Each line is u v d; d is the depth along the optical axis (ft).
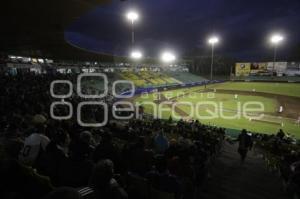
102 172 8.63
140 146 16.17
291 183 19.54
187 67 312.09
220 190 22.30
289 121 87.51
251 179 26.96
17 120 25.53
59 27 67.36
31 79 84.38
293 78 201.46
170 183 13.12
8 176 8.19
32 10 50.47
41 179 8.93
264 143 43.78
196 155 21.43
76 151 11.67
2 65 104.58
